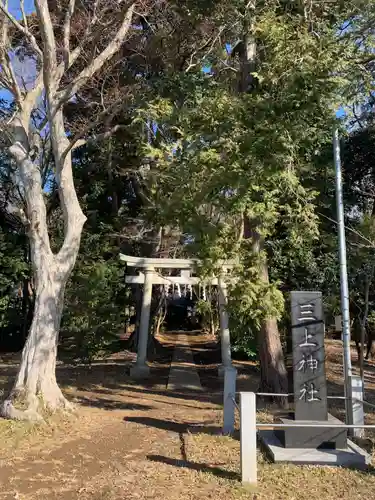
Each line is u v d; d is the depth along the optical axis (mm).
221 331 15875
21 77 11188
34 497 5184
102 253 19203
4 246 19781
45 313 8977
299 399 6703
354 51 7543
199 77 10344
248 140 6926
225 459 6477
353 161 15000
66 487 5484
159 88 10234
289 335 13820
